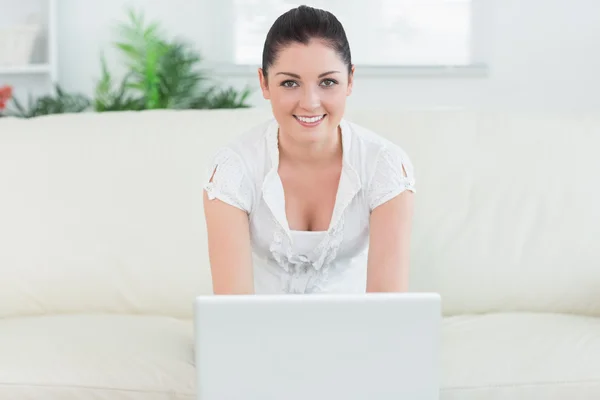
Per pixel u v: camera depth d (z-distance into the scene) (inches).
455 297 95.7
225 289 73.2
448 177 99.0
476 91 184.9
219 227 74.2
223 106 174.9
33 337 84.0
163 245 96.1
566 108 184.5
